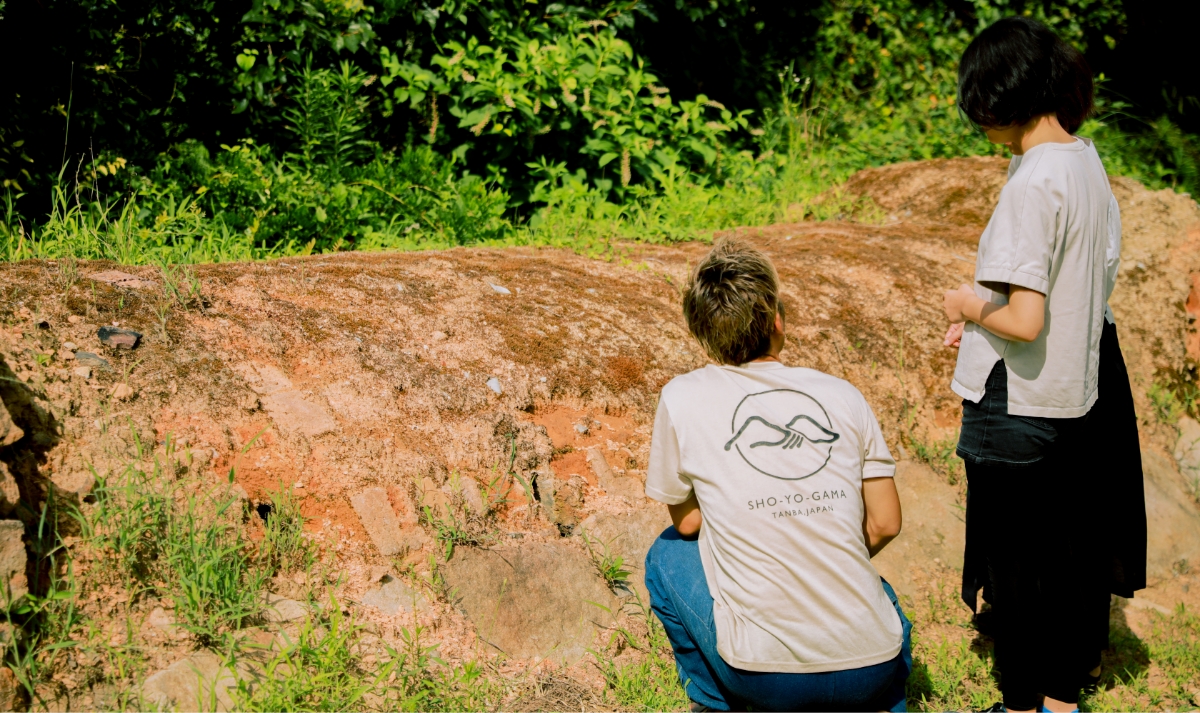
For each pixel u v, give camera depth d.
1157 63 10.02
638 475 3.19
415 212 5.64
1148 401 4.49
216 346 2.90
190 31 5.62
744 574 2.05
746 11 8.38
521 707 2.34
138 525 2.29
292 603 2.37
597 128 6.41
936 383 4.18
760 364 2.20
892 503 2.17
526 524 2.83
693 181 6.95
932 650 3.07
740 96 8.80
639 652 2.67
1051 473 2.55
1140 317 4.75
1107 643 2.84
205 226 4.84
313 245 4.79
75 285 2.91
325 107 5.87
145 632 2.18
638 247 5.06
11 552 2.03
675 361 3.73
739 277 2.16
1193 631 3.43
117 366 2.68
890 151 8.07
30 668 1.98
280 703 2.09
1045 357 2.43
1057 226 2.33
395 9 6.28
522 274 4.06
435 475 2.80
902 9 9.53
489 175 6.30
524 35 6.78
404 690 2.26
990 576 2.70
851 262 4.84
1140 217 5.11
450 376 3.16
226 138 6.03
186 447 2.55
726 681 2.12
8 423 2.19
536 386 3.29
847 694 2.02
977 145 8.01
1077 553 2.66
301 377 2.94
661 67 8.27
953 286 4.77
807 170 7.55
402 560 2.58
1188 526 3.94
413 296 3.57
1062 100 2.39
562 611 2.67
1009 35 2.38
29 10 4.95
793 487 2.04
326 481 2.65
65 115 5.04
